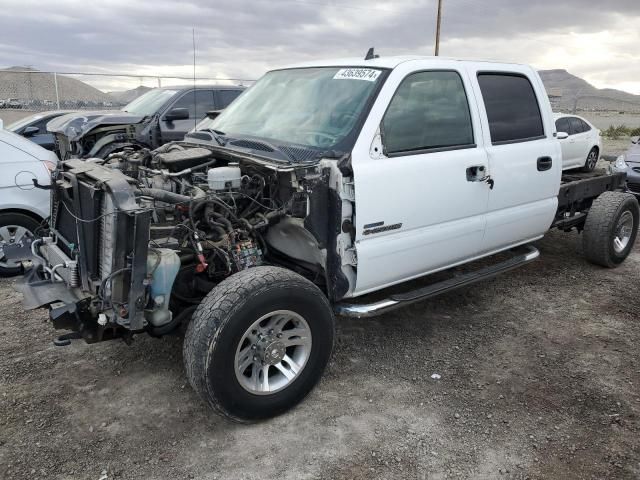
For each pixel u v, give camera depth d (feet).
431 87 13.16
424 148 12.81
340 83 13.14
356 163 11.30
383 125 11.94
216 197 10.99
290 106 13.74
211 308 9.50
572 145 40.93
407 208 12.21
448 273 17.58
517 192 15.23
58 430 10.24
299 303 10.32
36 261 11.78
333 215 11.19
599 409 11.19
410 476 9.17
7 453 9.56
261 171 11.61
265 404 10.27
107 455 9.59
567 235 25.11
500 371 12.69
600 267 20.51
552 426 10.60
